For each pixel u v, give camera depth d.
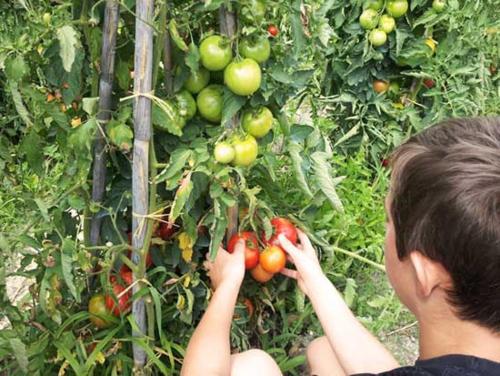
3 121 2.16
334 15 3.26
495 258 1.03
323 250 2.57
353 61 3.29
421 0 3.11
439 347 1.19
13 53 1.75
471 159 1.06
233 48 1.85
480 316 1.09
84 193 1.95
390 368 1.79
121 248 1.90
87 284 2.12
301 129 2.20
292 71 2.10
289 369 2.30
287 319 2.49
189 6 1.83
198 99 1.94
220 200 1.92
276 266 2.10
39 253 1.92
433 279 1.13
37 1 1.96
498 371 1.06
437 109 3.39
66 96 1.84
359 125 3.39
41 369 2.07
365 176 3.46
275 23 1.96
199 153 1.84
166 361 2.22
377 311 2.80
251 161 1.95
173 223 1.97
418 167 1.11
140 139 1.76
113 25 1.72
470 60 3.45
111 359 2.07
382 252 2.88
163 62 1.89
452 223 1.05
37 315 2.12
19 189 2.29
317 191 2.38
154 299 1.93
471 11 3.26
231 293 1.92
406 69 3.44
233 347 2.26
